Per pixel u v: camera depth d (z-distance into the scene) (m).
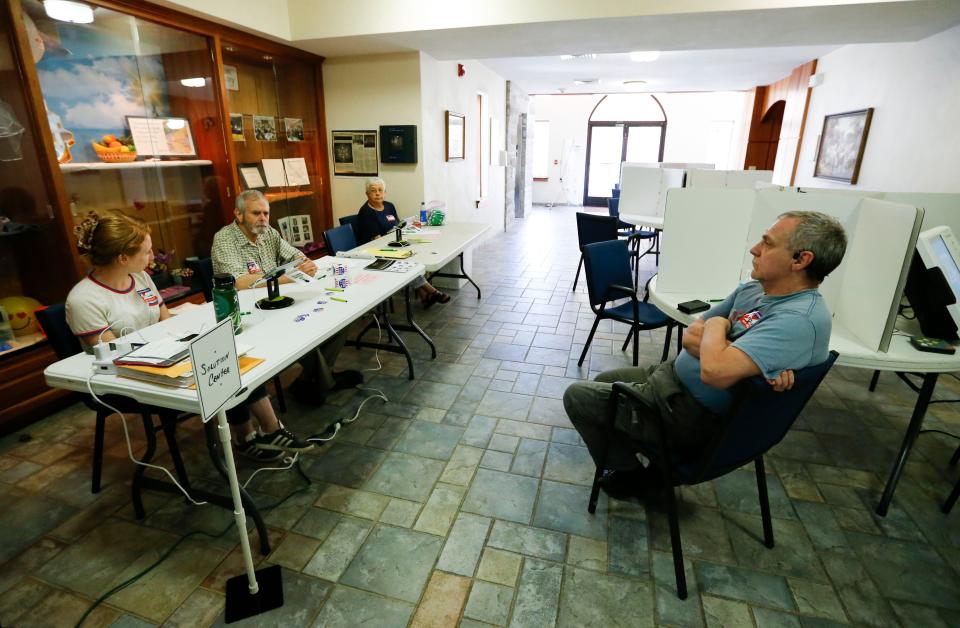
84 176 2.80
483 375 3.04
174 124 3.30
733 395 1.44
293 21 3.82
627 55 5.68
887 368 1.73
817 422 2.55
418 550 1.74
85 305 1.75
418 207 4.66
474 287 4.83
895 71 4.30
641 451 1.65
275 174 4.11
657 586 1.61
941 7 3.04
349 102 4.55
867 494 2.04
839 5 3.02
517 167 9.51
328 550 1.73
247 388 1.45
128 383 1.42
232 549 1.74
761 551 1.75
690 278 2.48
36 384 2.48
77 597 1.55
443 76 4.88
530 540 1.79
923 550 1.76
